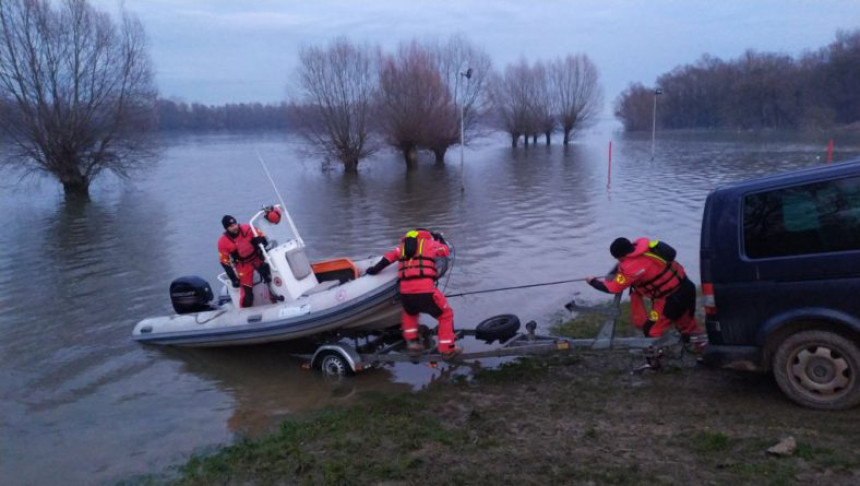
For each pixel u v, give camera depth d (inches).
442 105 1540.4
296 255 315.3
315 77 1416.1
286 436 207.3
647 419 194.2
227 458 194.4
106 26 1191.6
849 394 179.5
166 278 481.7
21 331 360.5
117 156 1222.9
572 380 240.7
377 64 1482.5
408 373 273.0
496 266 462.0
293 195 998.4
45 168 1152.8
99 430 232.2
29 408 255.9
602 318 319.9
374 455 184.9
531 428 197.2
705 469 155.8
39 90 1128.2
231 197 1000.2
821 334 181.6
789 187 187.2
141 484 187.2
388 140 1510.8
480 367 268.4
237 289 319.6
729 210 194.1
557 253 495.5
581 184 992.9
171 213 850.1
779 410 188.1
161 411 247.9
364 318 279.9
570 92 2484.0
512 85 2335.1
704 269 198.5
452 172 1341.0
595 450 174.6
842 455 154.5
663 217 634.2
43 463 208.2
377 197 942.4
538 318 334.0
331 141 1440.7
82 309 402.3
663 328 227.1
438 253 259.6
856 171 179.5
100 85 1188.5
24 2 1106.1
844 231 178.2
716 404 199.6
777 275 185.5
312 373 281.7
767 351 191.3
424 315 354.6
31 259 577.9
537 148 2279.8
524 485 157.0
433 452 183.8
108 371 295.1
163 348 324.5
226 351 316.2
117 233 706.2
